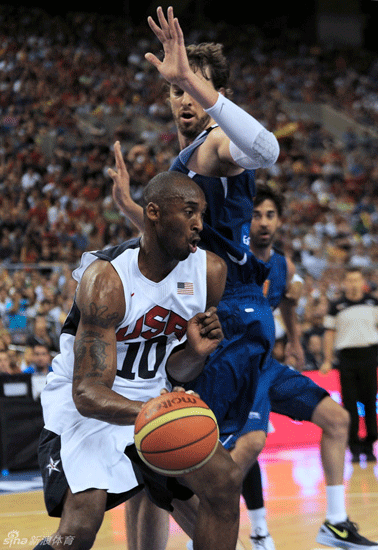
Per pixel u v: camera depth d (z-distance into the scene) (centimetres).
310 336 1449
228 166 451
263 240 637
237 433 484
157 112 3519
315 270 1744
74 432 381
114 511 791
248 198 475
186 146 482
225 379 472
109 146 3066
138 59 4088
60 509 376
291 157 3484
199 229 370
